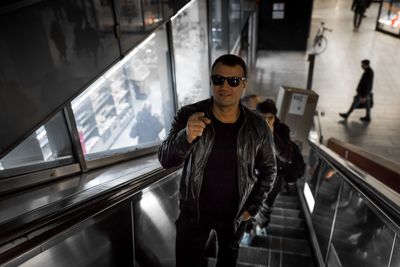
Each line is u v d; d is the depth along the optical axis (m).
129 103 3.43
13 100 1.64
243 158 1.90
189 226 2.12
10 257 1.35
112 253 2.09
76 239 1.77
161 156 1.86
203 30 5.47
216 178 1.92
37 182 2.02
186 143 1.66
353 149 5.32
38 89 1.77
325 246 2.96
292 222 4.18
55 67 1.88
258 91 11.07
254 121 1.92
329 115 9.09
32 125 1.75
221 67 1.69
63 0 1.92
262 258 3.16
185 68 4.70
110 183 2.05
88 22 2.15
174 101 4.18
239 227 2.30
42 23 1.77
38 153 2.11
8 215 1.57
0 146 1.60
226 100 1.74
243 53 11.16
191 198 2.00
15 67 1.64
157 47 3.76
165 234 2.75
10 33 1.60
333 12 20.20
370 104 8.49
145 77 3.62
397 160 7.10
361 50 14.12
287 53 14.80
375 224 2.04
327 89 10.77
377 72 11.70
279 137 2.99
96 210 1.77
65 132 2.20
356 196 2.42
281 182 3.66
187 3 3.97
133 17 2.73
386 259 1.84
